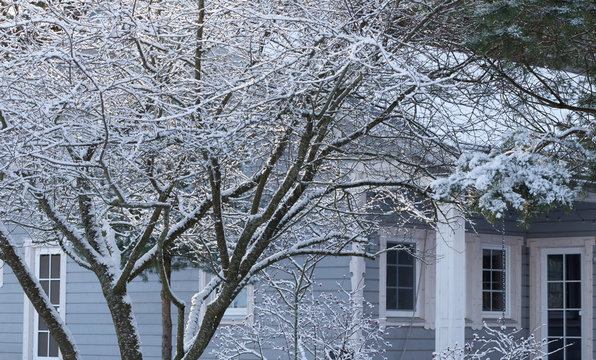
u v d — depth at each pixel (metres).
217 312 9.31
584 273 19.61
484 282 19.61
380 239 17.20
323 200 11.86
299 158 8.95
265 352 16.12
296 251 10.07
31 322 20.48
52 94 8.32
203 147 8.20
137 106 9.52
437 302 16.52
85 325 19.70
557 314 20.02
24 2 8.77
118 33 8.40
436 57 9.89
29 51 8.52
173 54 9.05
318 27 8.45
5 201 9.69
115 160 9.21
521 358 13.95
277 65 8.59
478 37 8.86
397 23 9.59
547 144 8.80
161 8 9.25
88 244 9.71
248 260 9.34
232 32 9.49
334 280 16.25
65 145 8.02
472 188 9.14
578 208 19.70
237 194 10.02
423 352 17.77
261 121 8.60
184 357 9.39
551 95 10.84
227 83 8.32
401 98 9.43
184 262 14.31
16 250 9.63
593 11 8.73
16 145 7.76
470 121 10.35
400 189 11.86
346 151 9.77
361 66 8.63
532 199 8.05
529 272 20.36
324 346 12.38
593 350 19.39
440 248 16.48
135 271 9.75
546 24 8.72
